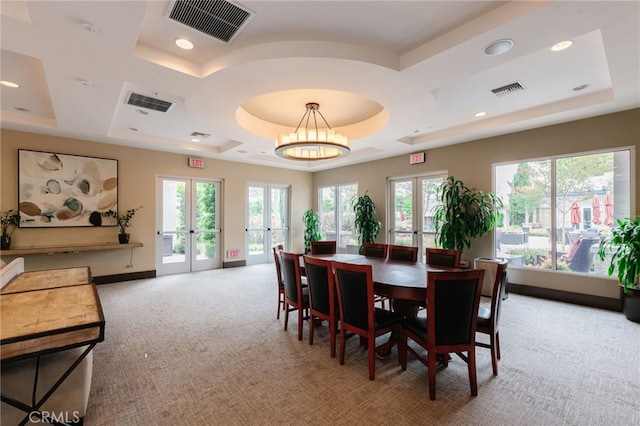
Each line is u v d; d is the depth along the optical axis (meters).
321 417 1.98
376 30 2.42
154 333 3.37
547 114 4.15
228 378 2.46
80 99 3.44
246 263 7.70
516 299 4.60
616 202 4.08
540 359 2.74
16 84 3.39
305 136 3.72
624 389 2.27
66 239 5.21
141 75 2.82
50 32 2.16
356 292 2.53
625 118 3.96
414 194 6.48
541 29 2.17
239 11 2.18
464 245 5.36
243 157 6.96
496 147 5.16
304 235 8.60
